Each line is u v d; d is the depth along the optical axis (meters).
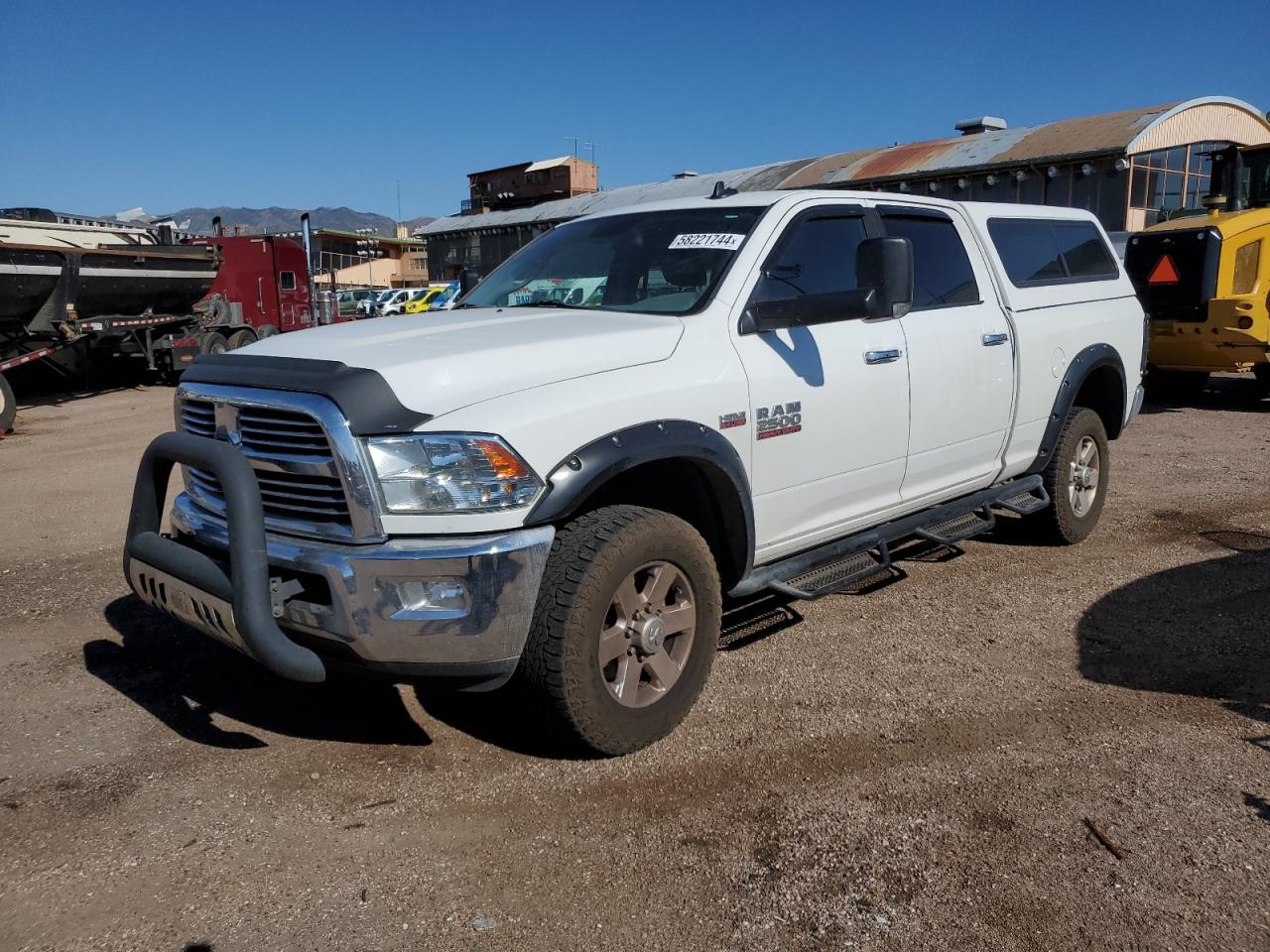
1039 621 4.93
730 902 2.76
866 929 2.65
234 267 19.66
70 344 15.56
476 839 3.07
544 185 63.72
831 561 4.49
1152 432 10.45
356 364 3.26
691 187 34.91
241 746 3.70
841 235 4.57
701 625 3.73
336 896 2.79
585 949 2.58
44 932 2.63
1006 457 5.54
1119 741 3.69
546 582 3.30
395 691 4.20
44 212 16.47
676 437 3.55
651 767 3.52
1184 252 11.33
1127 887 2.82
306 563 3.14
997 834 3.09
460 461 3.11
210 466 3.22
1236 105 27.17
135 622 5.03
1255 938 2.61
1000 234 5.57
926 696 4.09
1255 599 5.18
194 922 2.68
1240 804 3.25
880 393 4.50
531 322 3.90
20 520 7.34
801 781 3.41
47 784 3.40
